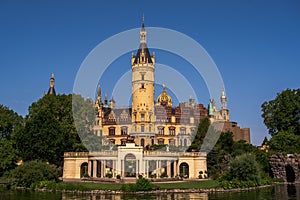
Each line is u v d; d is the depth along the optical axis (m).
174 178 72.81
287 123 96.81
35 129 77.94
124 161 73.56
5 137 87.38
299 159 79.31
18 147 78.81
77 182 67.38
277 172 82.38
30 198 49.34
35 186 61.66
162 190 57.12
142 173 72.81
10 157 77.62
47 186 60.50
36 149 76.44
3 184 65.44
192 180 72.94
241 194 54.59
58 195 52.81
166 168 76.44
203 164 78.62
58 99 94.31
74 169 76.62
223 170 78.25
